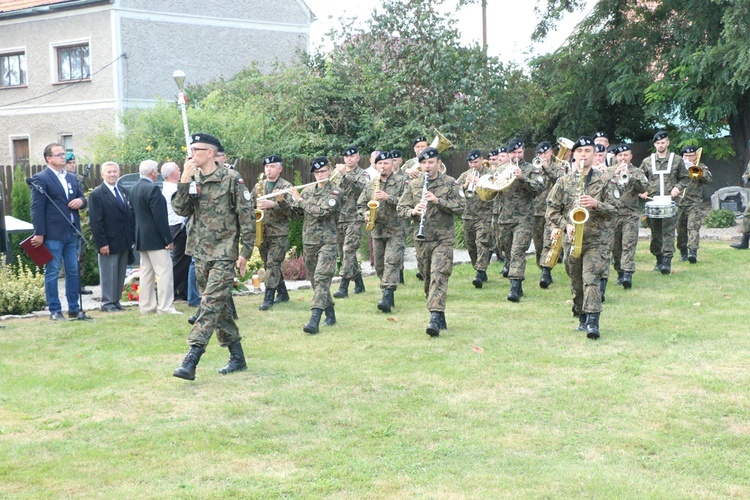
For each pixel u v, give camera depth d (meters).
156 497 4.91
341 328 9.63
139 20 26.36
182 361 7.89
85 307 11.67
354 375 7.46
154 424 6.23
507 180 10.60
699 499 4.79
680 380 7.16
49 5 26.25
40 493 5.00
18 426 6.23
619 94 24.42
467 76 23.34
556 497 4.83
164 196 11.22
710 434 5.85
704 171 14.20
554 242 9.25
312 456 5.55
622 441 5.73
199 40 27.94
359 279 12.30
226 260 7.34
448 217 9.18
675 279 12.93
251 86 23.36
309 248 9.93
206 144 7.32
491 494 4.88
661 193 13.52
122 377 7.54
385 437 5.89
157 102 20.77
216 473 5.27
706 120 23.97
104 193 10.95
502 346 8.54
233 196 7.35
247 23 29.19
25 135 27.67
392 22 23.34
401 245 11.02
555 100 26.73
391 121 22.73
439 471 5.26
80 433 6.06
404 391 7.00
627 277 12.21
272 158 11.26
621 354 8.12
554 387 7.03
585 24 25.66
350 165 12.10
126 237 11.11
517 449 5.64
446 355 8.20
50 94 27.06
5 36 27.61
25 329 9.81
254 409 6.56
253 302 11.71
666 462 5.36
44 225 10.18
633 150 27.80
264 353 8.37
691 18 22.48
